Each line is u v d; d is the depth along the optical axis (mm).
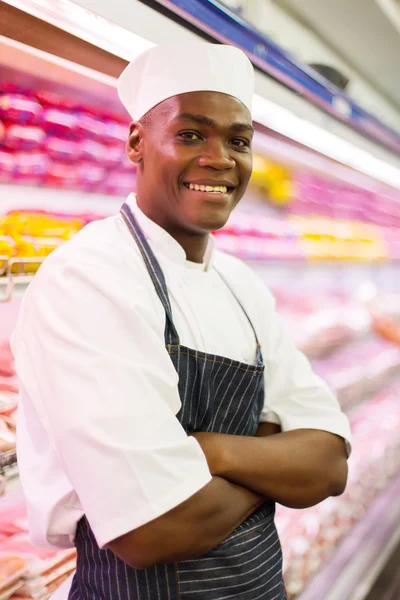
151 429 708
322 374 2430
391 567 2018
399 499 2395
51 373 722
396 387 3023
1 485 974
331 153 1984
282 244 2359
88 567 831
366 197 3264
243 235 2148
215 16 1181
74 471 692
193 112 827
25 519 1295
